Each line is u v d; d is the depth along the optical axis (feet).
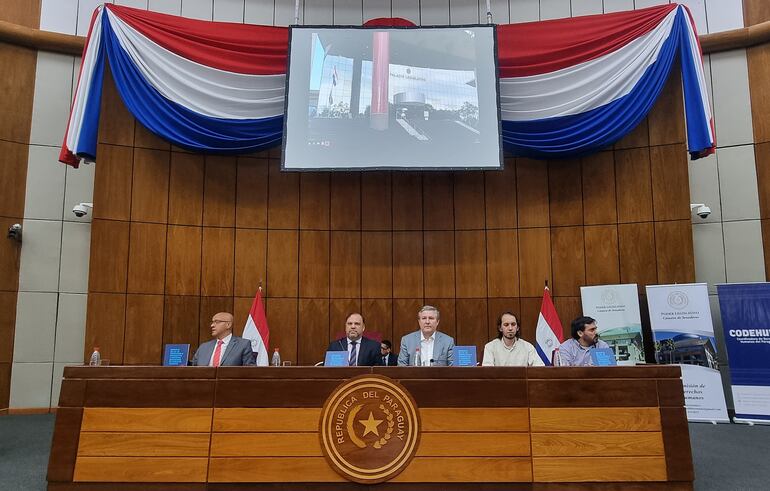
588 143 24.44
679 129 24.77
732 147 26.58
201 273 25.16
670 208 24.48
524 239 26.00
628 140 25.31
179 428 11.94
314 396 12.05
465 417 11.96
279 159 26.78
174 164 25.46
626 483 11.71
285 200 26.48
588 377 12.17
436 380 12.10
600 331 23.50
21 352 25.17
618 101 24.23
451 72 25.07
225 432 11.93
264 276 25.77
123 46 24.36
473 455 11.80
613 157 25.44
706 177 26.78
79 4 27.61
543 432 11.91
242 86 25.17
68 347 25.81
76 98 23.80
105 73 24.99
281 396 12.06
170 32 24.82
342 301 26.04
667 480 11.72
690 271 23.94
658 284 24.18
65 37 26.81
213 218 25.67
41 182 26.40
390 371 12.14
